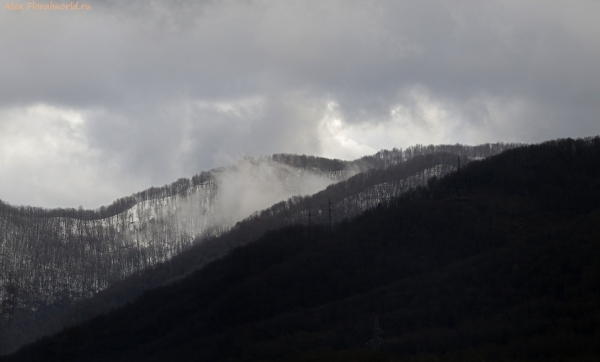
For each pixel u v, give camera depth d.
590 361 146.38
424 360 161.12
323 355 176.62
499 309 182.88
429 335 177.25
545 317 171.00
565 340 157.62
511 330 169.62
